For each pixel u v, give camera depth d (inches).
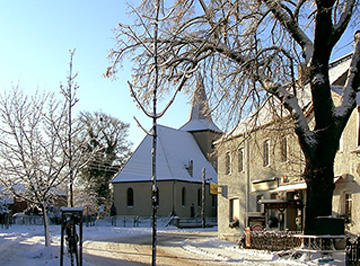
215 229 2015.3
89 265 595.8
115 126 2498.8
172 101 474.3
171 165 2481.5
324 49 598.2
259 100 665.0
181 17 690.8
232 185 1225.4
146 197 2401.6
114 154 2492.6
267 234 771.4
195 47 697.6
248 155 1123.3
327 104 606.9
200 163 2802.7
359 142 701.3
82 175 2347.4
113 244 1037.2
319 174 608.4
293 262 595.2
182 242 1122.0
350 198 746.8
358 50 617.3
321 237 595.5
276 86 647.1
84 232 1549.0
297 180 883.4
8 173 733.9
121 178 2480.3
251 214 863.1
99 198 2177.7
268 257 674.8
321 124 609.9
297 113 628.7
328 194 610.5
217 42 659.4
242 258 684.7
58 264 585.3
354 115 739.4
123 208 2443.4
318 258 585.9
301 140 622.5
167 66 677.3
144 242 1118.4
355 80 619.8
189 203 2500.0
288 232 773.3
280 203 831.7
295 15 633.0
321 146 606.9
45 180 743.7
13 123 726.5
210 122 673.0
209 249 870.4
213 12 650.8
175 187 2370.8
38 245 866.8
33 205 796.0
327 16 575.8
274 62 650.8
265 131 676.7
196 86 705.6
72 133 764.6
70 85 759.1
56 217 2155.5
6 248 805.9
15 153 730.8
